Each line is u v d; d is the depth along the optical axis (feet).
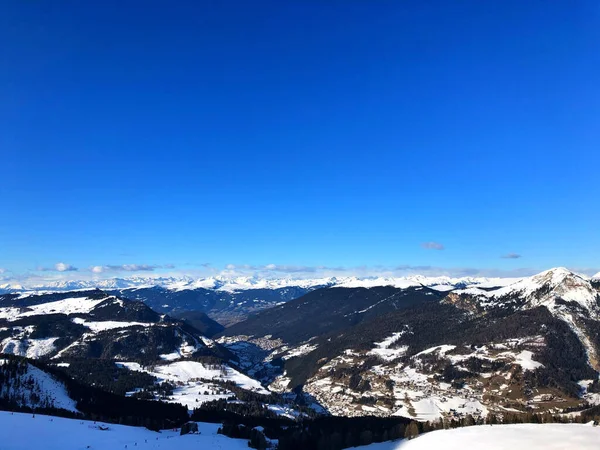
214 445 612.70
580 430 598.75
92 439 536.42
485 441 560.20
